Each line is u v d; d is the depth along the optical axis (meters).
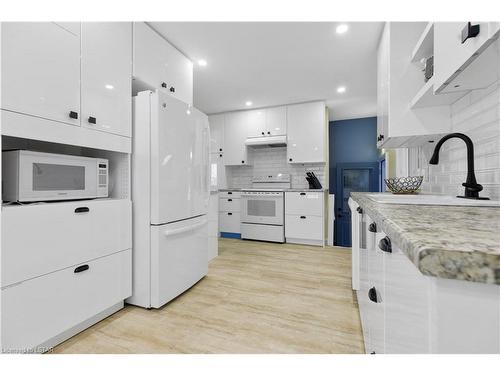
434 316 0.31
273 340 1.36
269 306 1.76
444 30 0.95
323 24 1.97
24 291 1.12
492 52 0.73
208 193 2.32
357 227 1.75
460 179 1.35
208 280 2.26
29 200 1.22
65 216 1.30
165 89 2.15
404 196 1.41
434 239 0.34
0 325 1.04
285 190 3.76
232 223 4.18
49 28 1.24
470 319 0.30
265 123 4.14
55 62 1.26
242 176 4.75
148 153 1.70
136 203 1.74
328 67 2.71
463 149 1.32
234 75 2.92
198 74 2.90
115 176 1.77
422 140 1.72
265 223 3.87
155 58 2.02
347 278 2.31
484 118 1.10
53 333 1.24
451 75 0.90
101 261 1.50
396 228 0.43
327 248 3.48
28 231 1.14
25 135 1.14
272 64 2.66
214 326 1.50
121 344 1.32
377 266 0.78
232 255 3.12
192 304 1.79
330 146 4.86
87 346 1.30
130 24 1.77
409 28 1.57
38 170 1.26
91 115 1.45
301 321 1.56
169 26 2.00
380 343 0.72
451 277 0.29
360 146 4.65
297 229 3.70
